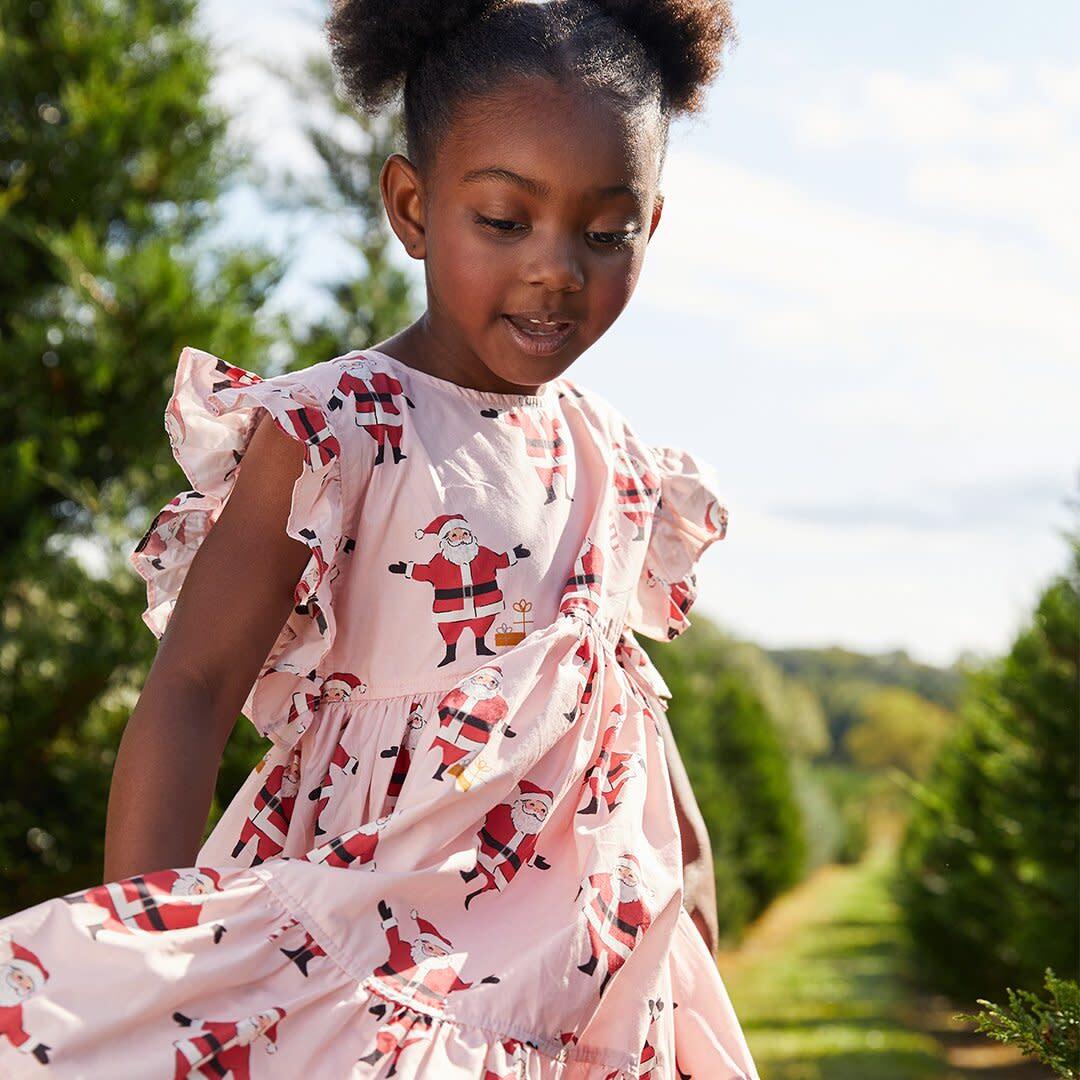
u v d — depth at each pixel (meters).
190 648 1.39
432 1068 1.21
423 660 1.44
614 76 1.44
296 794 1.48
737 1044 1.57
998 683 9.38
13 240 5.89
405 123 1.58
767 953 20.59
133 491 6.05
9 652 5.51
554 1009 1.30
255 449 1.43
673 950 1.59
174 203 6.38
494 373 1.55
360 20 1.56
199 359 1.49
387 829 1.31
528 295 1.42
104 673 5.49
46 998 1.11
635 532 1.67
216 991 1.17
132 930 1.16
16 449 5.57
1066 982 1.95
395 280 7.35
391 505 1.43
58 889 5.63
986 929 11.84
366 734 1.44
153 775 1.33
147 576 1.55
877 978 17.25
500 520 1.48
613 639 1.62
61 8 6.09
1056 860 8.64
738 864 21.22
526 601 1.49
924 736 64.62
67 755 5.61
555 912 1.40
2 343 5.68
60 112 6.16
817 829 31.77
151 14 6.33
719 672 23.52
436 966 1.28
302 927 1.23
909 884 15.04
